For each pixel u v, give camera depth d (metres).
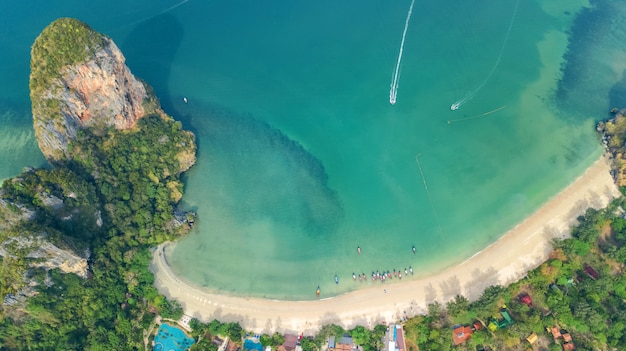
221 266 157.75
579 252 148.50
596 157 176.50
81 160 154.50
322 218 168.25
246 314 147.88
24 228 129.62
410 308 147.00
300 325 145.50
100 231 150.62
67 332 136.38
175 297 150.38
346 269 156.50
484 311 138.88
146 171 163.62
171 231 159.25
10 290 128.50
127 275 148.75
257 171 180.25
